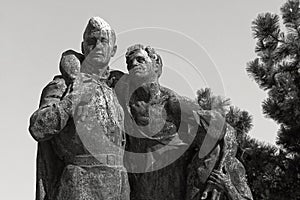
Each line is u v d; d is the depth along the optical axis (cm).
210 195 630
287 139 1417
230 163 636
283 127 1430
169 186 636
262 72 1437
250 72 1444
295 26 1443
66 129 597
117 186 602
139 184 636
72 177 594
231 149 639
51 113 586
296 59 1446
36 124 588
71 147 599
